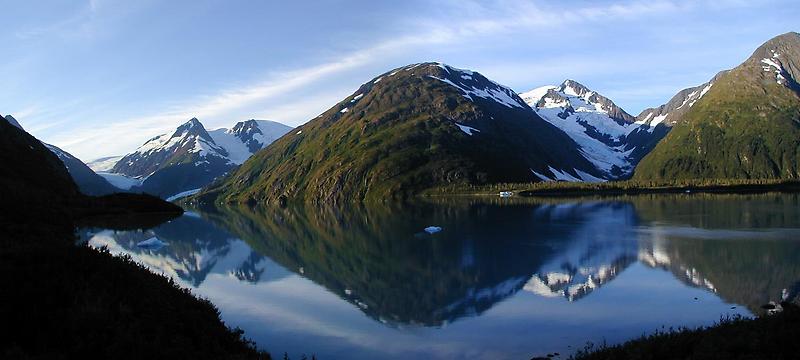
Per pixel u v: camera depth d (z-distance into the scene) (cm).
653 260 6456
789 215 11019
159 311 2780
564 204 17350
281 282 5928
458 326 4062
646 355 2256
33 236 5584
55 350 2152
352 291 5394
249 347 2992
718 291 4825
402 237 9894
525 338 3706
